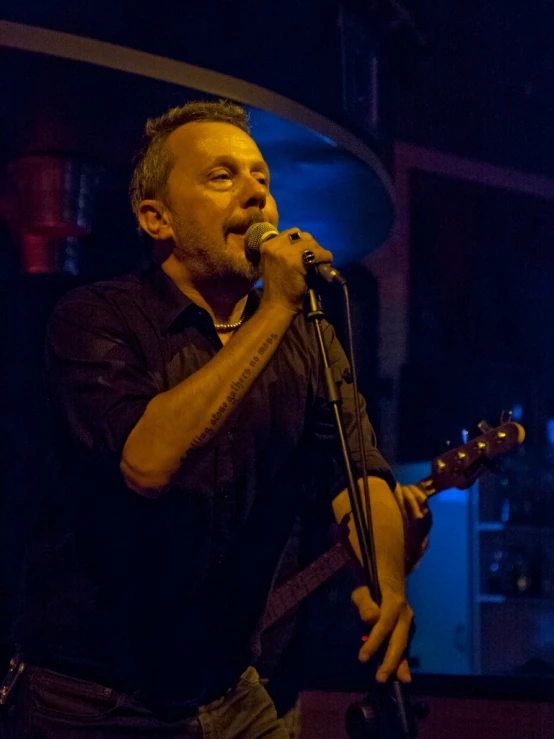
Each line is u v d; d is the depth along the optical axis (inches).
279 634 88.7
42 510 72.9
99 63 121.8
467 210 229.3
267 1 135.9
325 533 93.1
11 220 166.7
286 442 74.0
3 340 159.2
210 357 72.9
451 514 232.1
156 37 125.3
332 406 61.5
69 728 69.6
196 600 71.6
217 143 74.5
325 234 193.0
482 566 231.0
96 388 65.8
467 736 123.6
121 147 149.6
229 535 71.9
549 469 226.5
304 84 139.9
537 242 233.6
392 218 183.0
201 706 72.7
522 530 227.0
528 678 124.8
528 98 237.6
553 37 237.9
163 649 70.5
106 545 70.1
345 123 148.1
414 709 66.1
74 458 69.9
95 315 69.4
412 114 225.6
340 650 171.9
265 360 62.8
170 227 76.0
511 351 227.8
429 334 221.9
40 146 149.6
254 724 75.6
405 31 161.2
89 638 69.9
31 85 129.1
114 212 169.8
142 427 62.5
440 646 228.2
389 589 69.3
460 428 219.5
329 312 213.2
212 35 129.4
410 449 217.3
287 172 159.5
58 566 70.9
